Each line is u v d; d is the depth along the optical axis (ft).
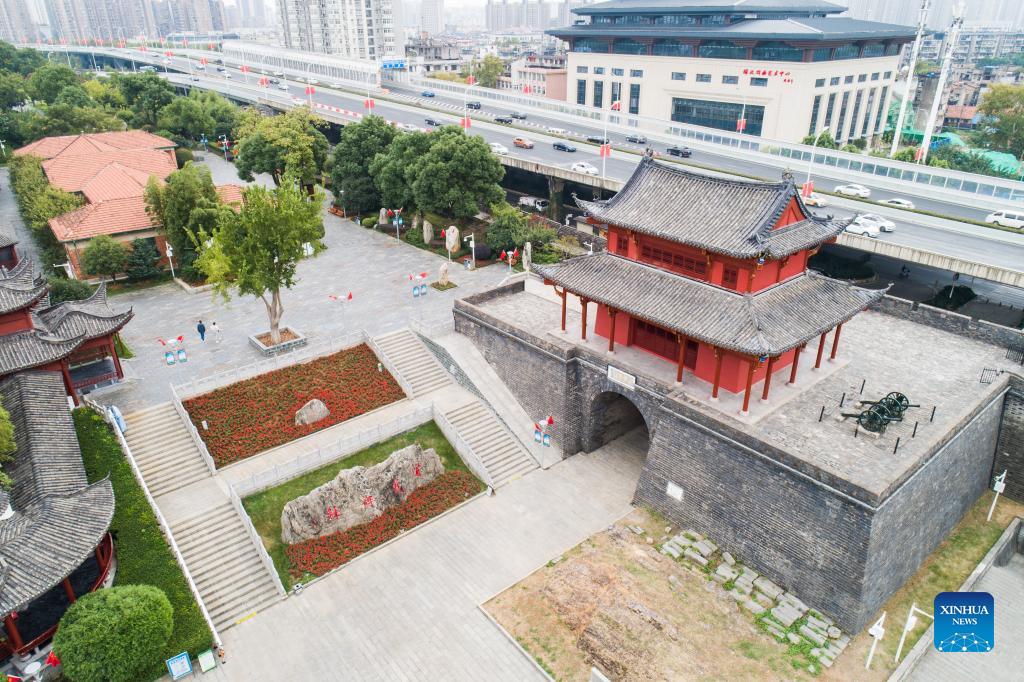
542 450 155.74
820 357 142.20
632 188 144.46
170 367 168.14
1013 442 139.23
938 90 343.46
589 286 141.28
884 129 503.61
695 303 127.75
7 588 93.66
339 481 132.57
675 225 131.34
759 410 127.54
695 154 332.19
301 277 224.33
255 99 466.70
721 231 124.98
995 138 452.35
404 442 152.87
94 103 413.80
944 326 162.09
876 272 254.06
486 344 172.55
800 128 419.13
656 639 106.11
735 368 130.21
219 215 220.23
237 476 139.64
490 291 185.06
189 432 146.30
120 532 121.49
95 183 265.54
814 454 115.85
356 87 547.49
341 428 154.10
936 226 231.71
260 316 196.54
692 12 451.94
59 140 322.14
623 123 399.03
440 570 123.65
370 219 274.16
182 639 105.70
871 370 144.05
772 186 124.47
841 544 107.96
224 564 123.34
